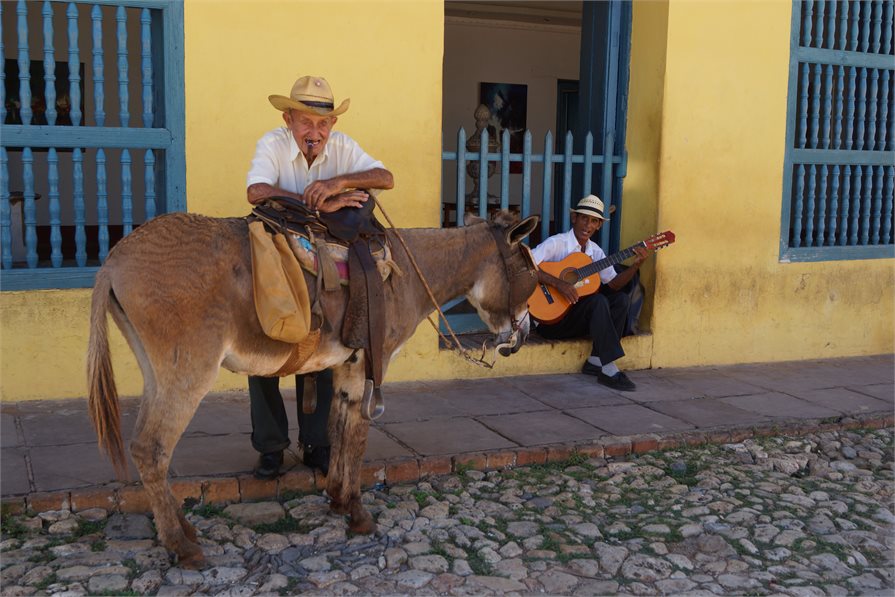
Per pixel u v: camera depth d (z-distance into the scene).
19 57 5.31
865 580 3.90
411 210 6.33
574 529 4.29
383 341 3.88
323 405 4.48
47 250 8.99
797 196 7.73
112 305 3.54
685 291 7.28
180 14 5.53
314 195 3.84
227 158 5.76
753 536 4.30
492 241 4.37
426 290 4.20
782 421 5.96
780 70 7.40
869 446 5.77
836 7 7.98
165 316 3.43
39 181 9.62
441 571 3.80
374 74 6.09
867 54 7.86
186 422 3.54
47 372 5.50
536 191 13.72
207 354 3.51
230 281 3.56
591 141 7.14
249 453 4.78
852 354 8.16
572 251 6.67
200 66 5.62
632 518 4.47
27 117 5.35
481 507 4.48
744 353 7.63
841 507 4.69
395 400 6.02
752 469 5.23
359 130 6.11
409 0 6.10
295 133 3.97
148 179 5.62
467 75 13.34
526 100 13.76
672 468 5.18
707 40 7.04
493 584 3.70
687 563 3.98
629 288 6.84
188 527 3.82
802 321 7.85
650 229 7.15
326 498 4.46
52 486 4.17
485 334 7.21
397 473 4.75
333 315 3.83
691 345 7.39
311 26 5.87
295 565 3.80
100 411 3.42
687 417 5.97
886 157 8.11
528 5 12.28
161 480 3.54
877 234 8.24
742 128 7.31
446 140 13.39
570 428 5.59
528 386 6.54
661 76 6.94
